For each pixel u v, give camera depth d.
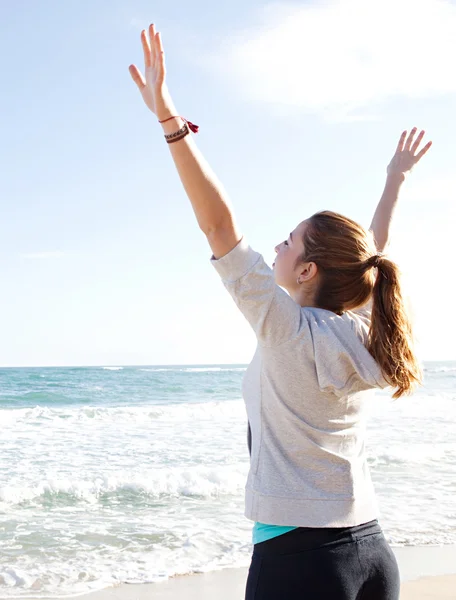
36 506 7.54
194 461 10.28
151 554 5.84
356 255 1.76
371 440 13.00
